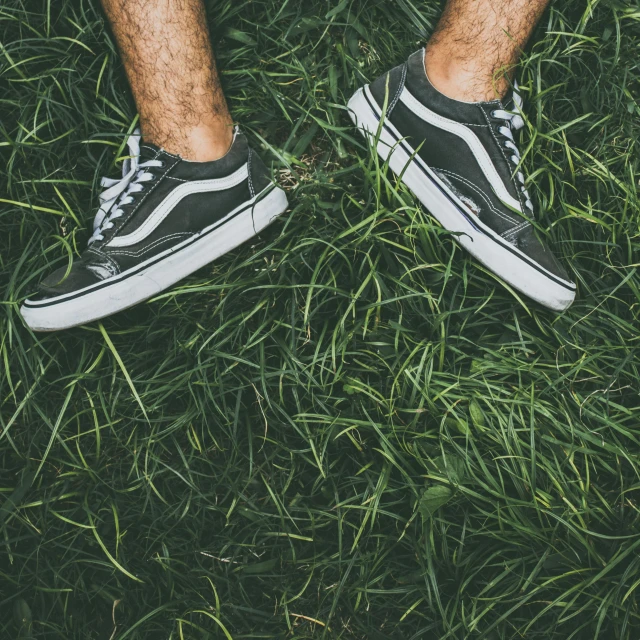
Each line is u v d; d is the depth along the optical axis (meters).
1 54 1.39
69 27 1.42
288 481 1.37
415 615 1.38
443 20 1.27
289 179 1.48
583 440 1.37
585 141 1.46
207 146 1.26
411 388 1.39
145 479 1.38
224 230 1.36
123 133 1.36
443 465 1.35
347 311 1.34
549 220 1.44
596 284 1.44
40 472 1.40
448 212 1.37
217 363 1.38
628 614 1.29
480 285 1.43
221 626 1.31
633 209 1.41
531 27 1.24
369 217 1.34
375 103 1.36
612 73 1.45
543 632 1.33
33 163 1.41
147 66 1.17
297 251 1.40
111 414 1.38
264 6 1.47
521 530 1.32
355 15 1.46
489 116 1.30
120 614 1.39
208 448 1.42
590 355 1.40
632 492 1.39
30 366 1.34
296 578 1.39
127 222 1.29
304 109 1.43
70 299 1.29
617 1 1.43
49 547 1.37
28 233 1.41
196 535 1.38
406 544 1.37
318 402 1.36
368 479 1.36
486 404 1.38
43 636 1.36
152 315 1.42
